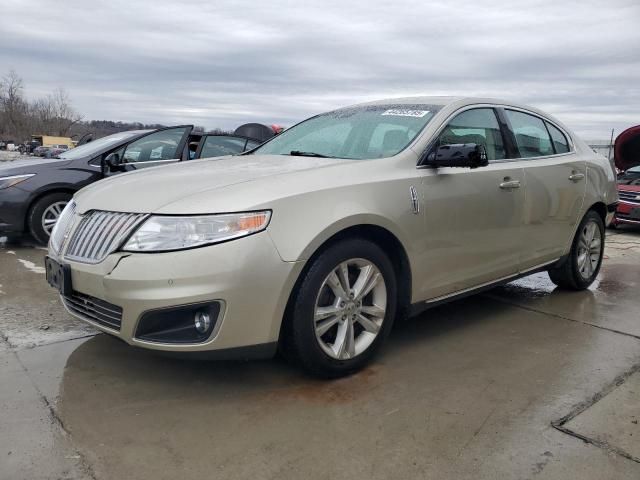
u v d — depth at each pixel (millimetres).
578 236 5090
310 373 3133
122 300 2762
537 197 4402
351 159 3631
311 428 2686
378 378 3252
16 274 5441
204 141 7332
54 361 3400
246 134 8922
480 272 3982
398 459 2447
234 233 2748
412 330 4117
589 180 5109
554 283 5383
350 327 3189
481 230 3895
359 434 2641
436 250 3588
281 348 3086
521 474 2354
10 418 2719
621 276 6141
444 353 3662
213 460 2416
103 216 3035
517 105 4629
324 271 2990
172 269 2699
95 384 3104
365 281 3227
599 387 3186
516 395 3066
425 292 3602
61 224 3434
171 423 2711
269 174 3168
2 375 3191
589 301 5004
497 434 2656
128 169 6805
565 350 3754
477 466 2404
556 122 5078
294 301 2938
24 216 6738
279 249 2816
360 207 3113
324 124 4402
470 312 4594
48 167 6902
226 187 2951
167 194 2969
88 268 2918
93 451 2461
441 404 2945
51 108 104500
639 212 9875
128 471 2326
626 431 2705
